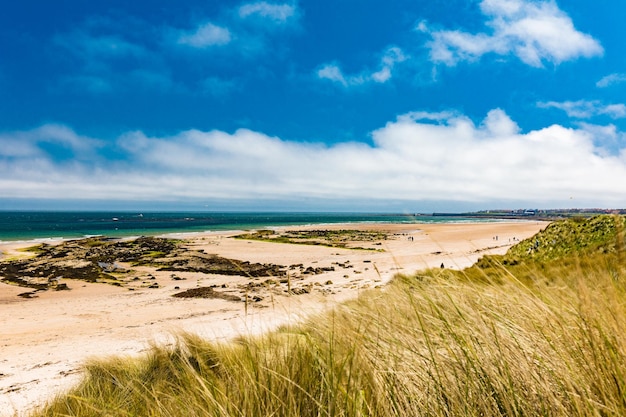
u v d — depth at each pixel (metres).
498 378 1.53
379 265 30.20
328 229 89.12
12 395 7.09
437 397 1.64
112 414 2.71
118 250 42.16
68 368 9.05
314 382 1.95
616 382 1.27
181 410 2.09
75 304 20.38
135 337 12.65
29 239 58.78
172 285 25.61
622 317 1.40
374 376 1.72
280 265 33.12
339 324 2.18
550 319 1.73
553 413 1.40
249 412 1.80
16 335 14.13
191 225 109.25
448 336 1.91
